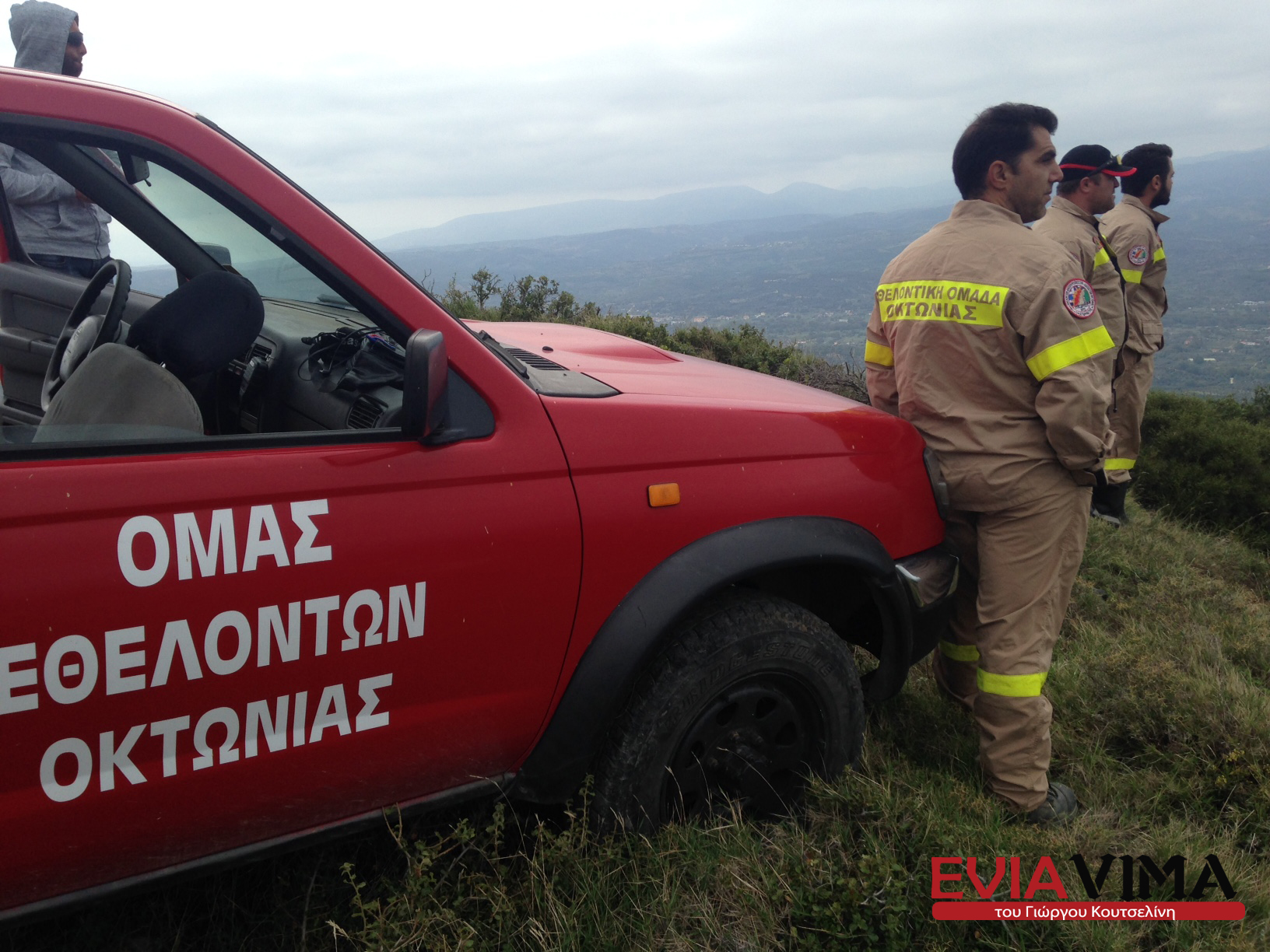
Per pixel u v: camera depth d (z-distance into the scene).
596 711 1.96
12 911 1.49
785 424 2.29
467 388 1.80
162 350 1.76
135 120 1.55
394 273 1.77
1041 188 2.76
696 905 2.06
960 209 2.78
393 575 1.67
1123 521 6.16
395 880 2.03
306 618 1.60
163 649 1.48
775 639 2.21
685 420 2.09
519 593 1.83
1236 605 4.88
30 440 1.53
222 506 1.51
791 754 2.41
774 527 2.15
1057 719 3.27
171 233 2.16
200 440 1.55
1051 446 2.64
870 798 2.40
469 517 1.75
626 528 1.95
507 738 1.94
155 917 1.92
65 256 2.44
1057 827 2.64
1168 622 4.39
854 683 2.42
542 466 1.85
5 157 2.27
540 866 2.02
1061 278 2.52
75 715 1.43
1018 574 2.71
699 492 2.06
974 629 3.08
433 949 1.82
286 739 1.64
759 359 8.81
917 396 2.77
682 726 2.13
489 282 9.19
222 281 1.83
